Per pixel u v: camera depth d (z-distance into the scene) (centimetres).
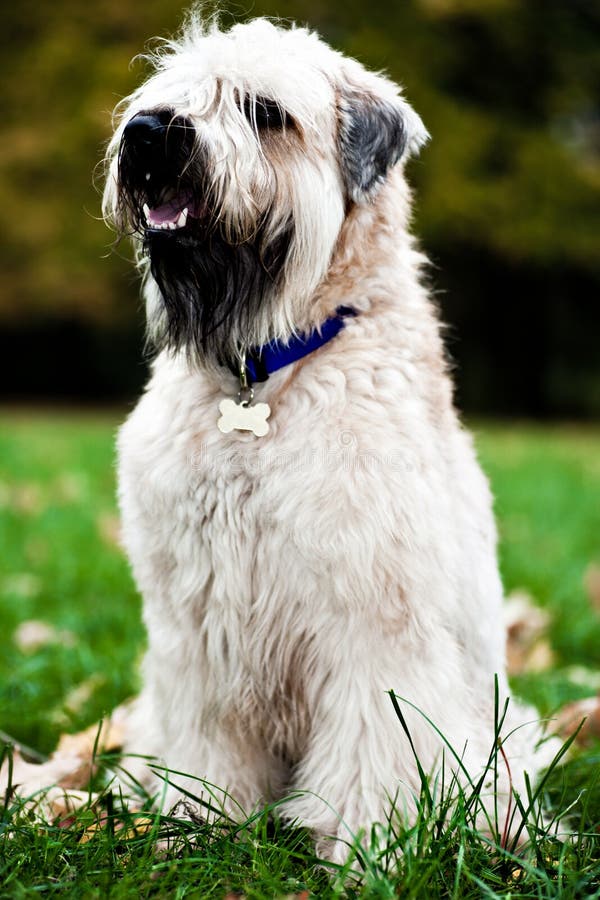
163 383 357
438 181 2388
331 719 332
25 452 1351
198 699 350
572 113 2669
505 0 2470
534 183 2450
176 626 344
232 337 348
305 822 334
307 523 313
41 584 679
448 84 2552
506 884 290
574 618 621
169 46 400
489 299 2698
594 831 337
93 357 2834
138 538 345
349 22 2402
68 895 274
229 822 328
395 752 323
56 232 2356
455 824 301
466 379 2758
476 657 361
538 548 833
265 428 325
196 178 337
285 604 326
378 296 348
